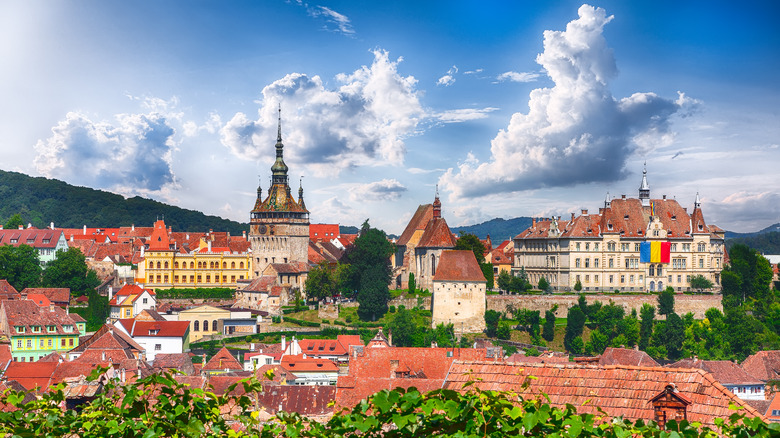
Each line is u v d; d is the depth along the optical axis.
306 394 138.38
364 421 42.34
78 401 68.44
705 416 50.75
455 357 124.25
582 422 41.81
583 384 55.12
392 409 42.66
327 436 43.16
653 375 54.00
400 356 124.25
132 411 44.47
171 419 43.50
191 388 48.16
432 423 42.12
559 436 41.12
